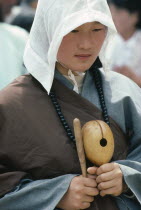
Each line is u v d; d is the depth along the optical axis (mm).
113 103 3422
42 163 3195
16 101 3273
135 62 6445
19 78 3379
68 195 3113
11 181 3188
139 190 3215
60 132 3242
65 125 3256
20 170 3238
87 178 3102
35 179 3234
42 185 3137
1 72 4527
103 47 3379
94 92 3443
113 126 3381
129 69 6457
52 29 3166
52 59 3156
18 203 3160
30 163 3213
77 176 3137
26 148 3217
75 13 3113
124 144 3416
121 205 3268
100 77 3508
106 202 3242
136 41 6445
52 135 3225
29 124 3234
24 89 3316
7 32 4781
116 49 6473
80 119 3307
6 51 4652
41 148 3207
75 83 3344
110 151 3096
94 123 3123
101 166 3096
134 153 3414
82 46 3170
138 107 3469
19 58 4695
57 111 3285
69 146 3221
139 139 3432
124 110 3453
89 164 3234
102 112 3379
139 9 6418
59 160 3195
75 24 3084
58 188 3117
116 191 3129
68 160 3199
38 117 3252
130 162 3256
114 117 3402
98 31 3207
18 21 5953
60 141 3217
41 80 3252
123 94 3453
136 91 3564
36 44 3301
